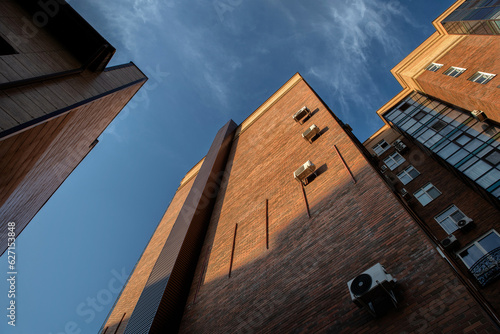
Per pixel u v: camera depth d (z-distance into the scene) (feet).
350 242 36.09
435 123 66.49
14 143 26.58
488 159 48.73
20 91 28.55
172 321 50.47
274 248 46.29
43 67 34.50
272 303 37.81
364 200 39.88
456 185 53.57
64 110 32.65
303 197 51.16
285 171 64.69
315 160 58.39
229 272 50.78
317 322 30.86
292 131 80.64
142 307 56.49
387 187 38.83
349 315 29.12
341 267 34.12
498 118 53.42
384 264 30.45
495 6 66.44
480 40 69.72
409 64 87.10
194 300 52.75
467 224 44.80
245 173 83.76
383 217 35.47
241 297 43.21
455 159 53.62
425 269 27.43
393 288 27.53
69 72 38.52
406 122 75.05
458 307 23.31
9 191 32.96
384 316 26.73
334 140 59.52
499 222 43.09
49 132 32.14
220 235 65.10
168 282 55.21
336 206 43.06
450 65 72.74
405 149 70.64
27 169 32.76
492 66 60.75
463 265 41.37
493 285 36.52
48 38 40.22
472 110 60.34
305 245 41.57
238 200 72.59
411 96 84.12
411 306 25.67
